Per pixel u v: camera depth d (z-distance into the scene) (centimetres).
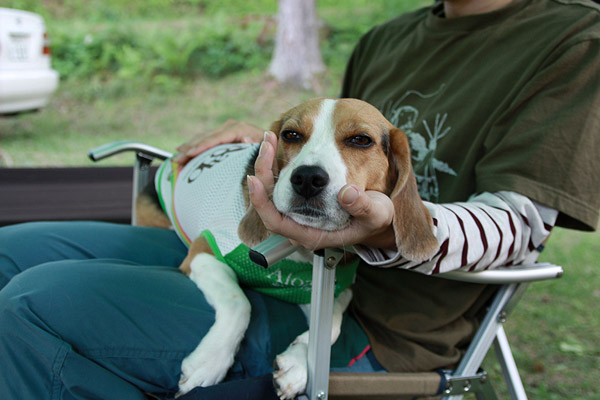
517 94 166
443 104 186
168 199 202
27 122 755
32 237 176
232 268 164
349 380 144
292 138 147
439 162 181
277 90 945
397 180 147
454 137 178
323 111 146
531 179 152
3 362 130
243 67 1003
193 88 937
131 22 1106
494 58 180
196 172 190
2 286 167
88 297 135
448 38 194
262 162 116
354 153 141
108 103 861
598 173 151
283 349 154
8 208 255
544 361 302
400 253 130
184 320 143
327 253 124
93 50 958
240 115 850
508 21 182
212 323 146
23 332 129
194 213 178
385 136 149
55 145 674
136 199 235
